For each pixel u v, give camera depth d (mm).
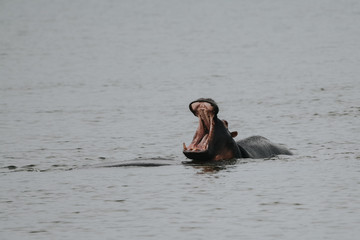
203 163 63156
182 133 83562
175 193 52938
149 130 85750
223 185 55156
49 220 46781
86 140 79562
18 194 53438
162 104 108375
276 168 61000
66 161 67438
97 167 62781
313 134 80125
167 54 196625
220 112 99312
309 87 120938
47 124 91000
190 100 112438
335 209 48219
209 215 47406
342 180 56188
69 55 197000
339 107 98438
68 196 52625
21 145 76625
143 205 49938
